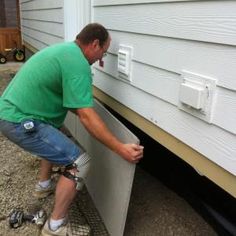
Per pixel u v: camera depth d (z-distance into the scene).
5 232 2.53
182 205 2.77
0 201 2.90
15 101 2.29
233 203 2.27
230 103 1.49
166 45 1.96
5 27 10.80
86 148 3.08
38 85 2.26
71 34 4.08
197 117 1.71
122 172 2.20
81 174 2.32
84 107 2.13
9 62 10.59
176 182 2.88
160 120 2.11
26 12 8.70
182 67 1.81
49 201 2.91
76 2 3.71
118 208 2.28
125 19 2.47
